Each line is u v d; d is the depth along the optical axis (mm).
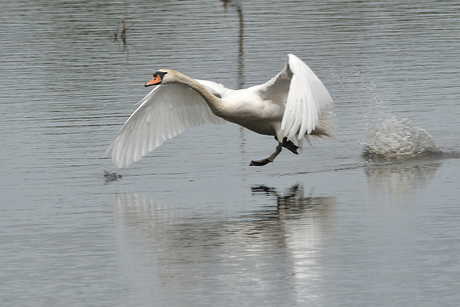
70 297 10258
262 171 15727
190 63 24938
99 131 18641
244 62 24828
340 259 11102
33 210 13820
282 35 28688
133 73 24141
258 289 10266
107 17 33188
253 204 13641
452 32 28312
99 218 13273
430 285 10227
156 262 11266
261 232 12234
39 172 15984
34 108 20797
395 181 14695
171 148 17484
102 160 16672
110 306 9961
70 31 30750
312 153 16812
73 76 24125
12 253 11828
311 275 10617
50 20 32781
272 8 34312
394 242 11633
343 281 10414
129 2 36375
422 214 12758
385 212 12930
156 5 35531
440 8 33031
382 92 21109
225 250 11602
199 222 12836
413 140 16625
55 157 16906
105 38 29375
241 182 15047
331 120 14180
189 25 31156
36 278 10898
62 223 13086
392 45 26625
